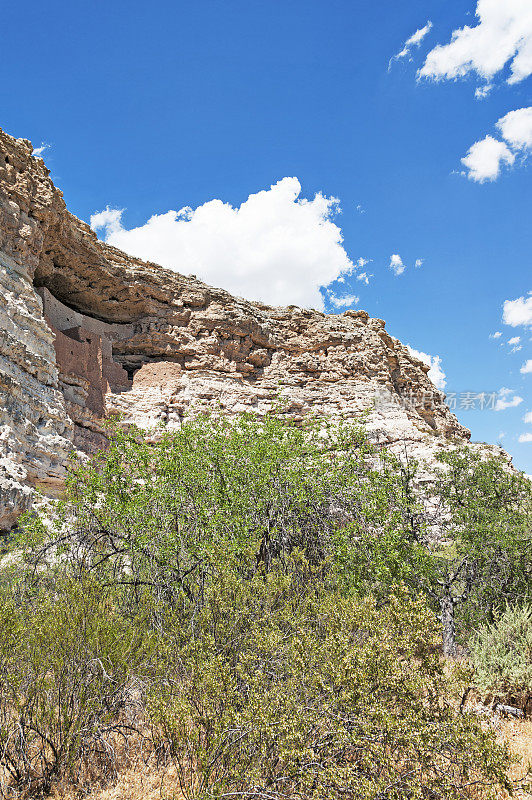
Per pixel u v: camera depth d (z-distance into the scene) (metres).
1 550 11.98
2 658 6.29
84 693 6.29
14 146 23.47
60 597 7.60
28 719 6.18
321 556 11.73
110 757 6.05
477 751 5.71
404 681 5.95
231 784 5.48
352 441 14.84
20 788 5.59
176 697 6.43
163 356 32.62
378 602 10.52
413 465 15.52
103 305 31.69
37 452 18.42
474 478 16.58
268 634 6.87
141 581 9.27
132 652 7.02
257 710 5.60
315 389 35.44
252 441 13.48
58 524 11.07
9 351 19.53
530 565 13.35
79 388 24.88
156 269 33.81
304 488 12.56
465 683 6.76
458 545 14.12
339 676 5.67
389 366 39.88
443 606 12.16
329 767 5.11
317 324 38.38
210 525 10.10
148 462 11.95
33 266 23.58
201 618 7.55
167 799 5.47
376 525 12.66
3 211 22.03
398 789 5.38
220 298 35.38
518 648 9.53
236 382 33.16
